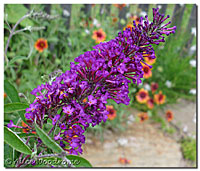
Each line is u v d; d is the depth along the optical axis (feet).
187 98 5.39
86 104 1.68
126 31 1.81
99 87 1.77
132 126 4.54
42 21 4.09
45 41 3.92
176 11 5.18
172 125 4.69
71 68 1.71
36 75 3.67
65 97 1.69
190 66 5.76
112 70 1.66
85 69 1.73
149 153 4.06
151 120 4.74
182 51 6.01
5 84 2.00
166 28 1.79
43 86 1.73
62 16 4.71
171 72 5.40
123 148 4.09
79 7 4.71
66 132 1.63
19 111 1.91
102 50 1.79
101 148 4.02
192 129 4.64
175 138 4.42
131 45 1.74
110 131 4.36
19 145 1.61
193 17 5.64
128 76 1.82
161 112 5.00
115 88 1.75
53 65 3.89
